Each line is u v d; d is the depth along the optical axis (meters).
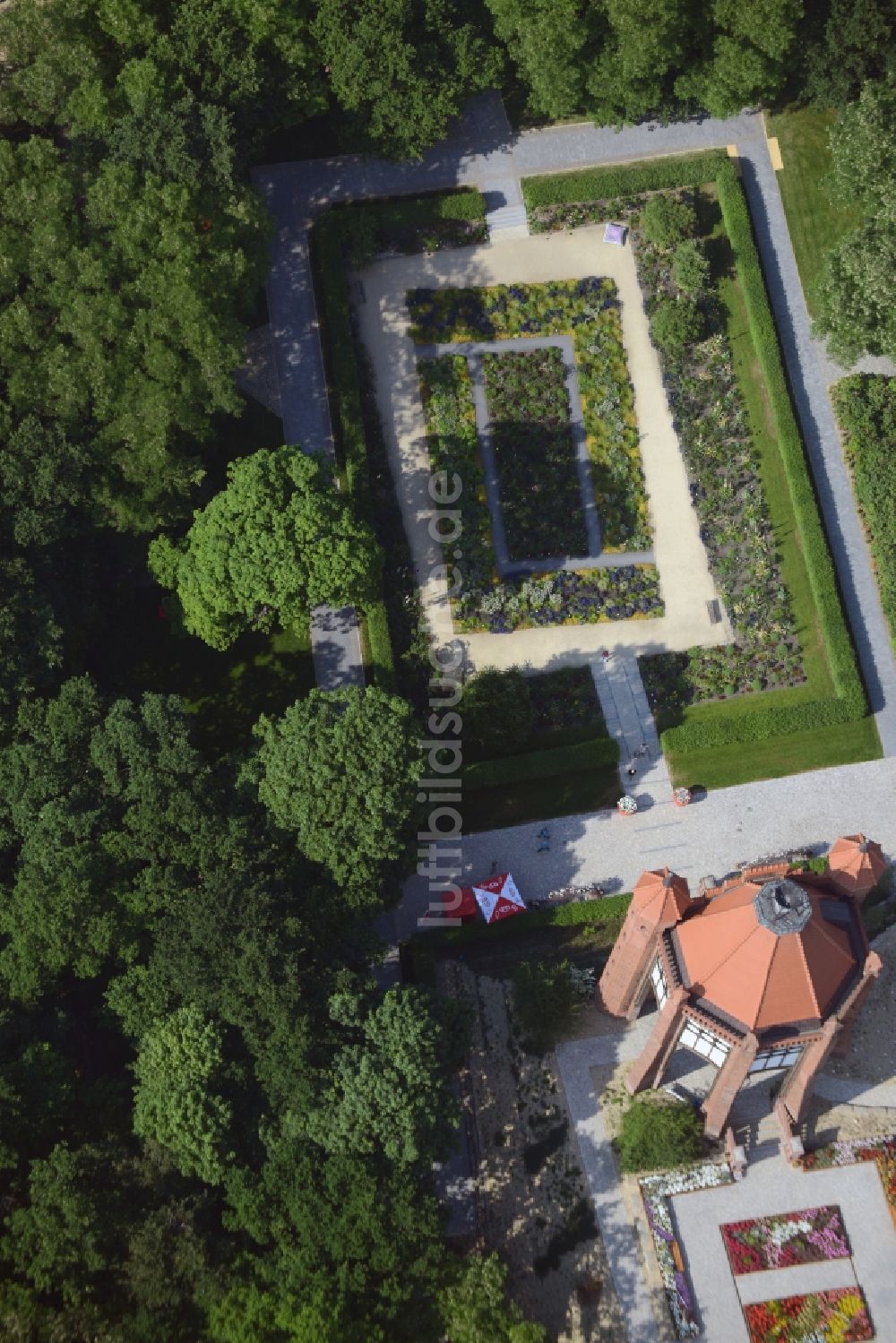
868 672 100.38
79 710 88.00
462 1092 89.31
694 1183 85.25
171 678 99.62
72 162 93.62
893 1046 89.31
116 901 84.12
